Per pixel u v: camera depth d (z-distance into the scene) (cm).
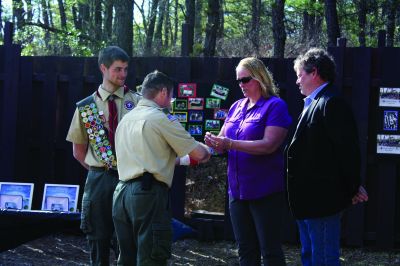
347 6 1424
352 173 318
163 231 323
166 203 329
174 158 340
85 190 381
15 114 591
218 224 570
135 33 2152
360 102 538
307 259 359
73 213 411
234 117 384
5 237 418
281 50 1066
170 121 331
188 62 565
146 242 321
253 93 372
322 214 325
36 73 600
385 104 534
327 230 327
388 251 540
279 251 358
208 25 1052
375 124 544
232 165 372
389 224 538
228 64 561
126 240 336
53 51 1299
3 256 520
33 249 546
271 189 357
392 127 534
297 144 333
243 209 370
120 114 382
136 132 328
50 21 1919
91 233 377
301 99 550
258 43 1359
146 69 579
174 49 1512
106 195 372
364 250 545
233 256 529
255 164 360
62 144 596
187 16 1294
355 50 539
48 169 595
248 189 359
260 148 352
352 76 544
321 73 333
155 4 1809
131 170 327
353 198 335
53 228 425
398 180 543
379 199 539
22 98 598
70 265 498
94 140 376
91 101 383
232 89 557
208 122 560
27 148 598
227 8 2050
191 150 334
